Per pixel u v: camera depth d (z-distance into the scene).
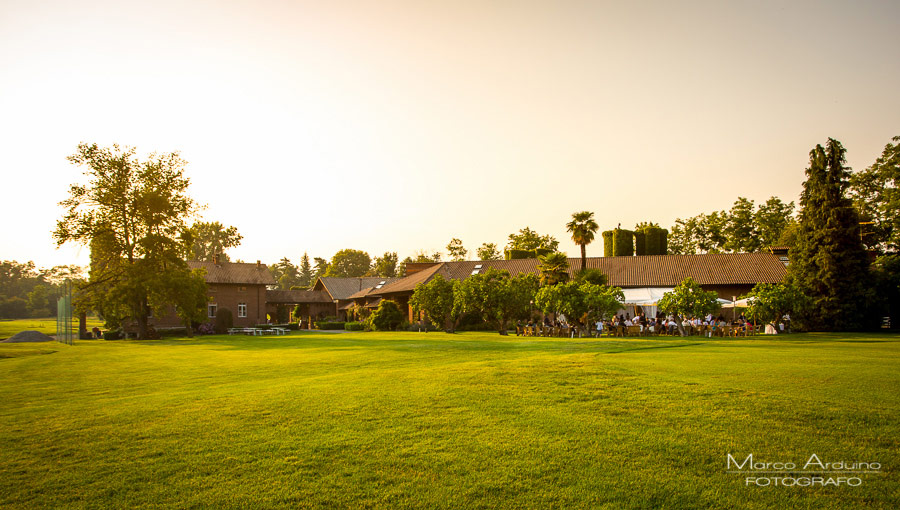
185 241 48.88
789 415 7.89
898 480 5.65
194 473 6.54
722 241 69.81
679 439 7.14
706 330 29.89
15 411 10.72
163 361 21.41
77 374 17.28
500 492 5.75
